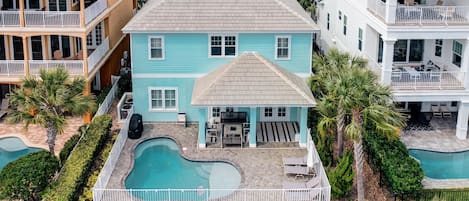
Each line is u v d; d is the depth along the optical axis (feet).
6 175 94.07
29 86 104.47
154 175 108.17
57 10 136.15
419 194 97.40
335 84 97.91
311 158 103.71
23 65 126.52
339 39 151.74
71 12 124.67
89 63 128.67
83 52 126.41
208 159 112.68
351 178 96.99
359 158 94.32
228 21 123.03
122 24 161.27
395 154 103.60
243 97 112.16
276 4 125.18
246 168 108.99
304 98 112.37
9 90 135.03
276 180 104.73
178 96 128.16
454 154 116.37
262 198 98.27
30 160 97.14
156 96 128.36
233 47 124.98
